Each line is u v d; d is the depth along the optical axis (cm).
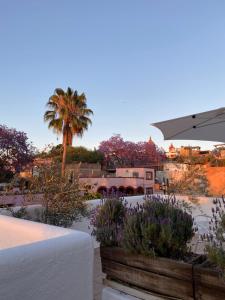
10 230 249
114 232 238
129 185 2366
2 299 164
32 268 180
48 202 471
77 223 500
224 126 464
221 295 171
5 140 1408
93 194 654
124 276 219
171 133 507
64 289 199
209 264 190
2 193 498
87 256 218
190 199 522
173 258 208
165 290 196
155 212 231
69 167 575
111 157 3716
